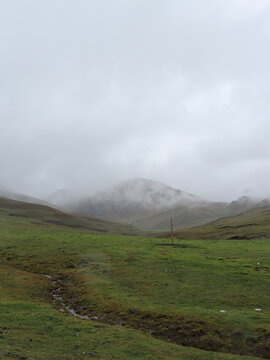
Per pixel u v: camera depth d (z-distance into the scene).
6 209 187.00
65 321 26.62
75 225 191.50
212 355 23.19
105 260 52.19
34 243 67.06
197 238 133.12
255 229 114.69
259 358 23.30
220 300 33.44
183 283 39.09
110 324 29.12
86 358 18.98
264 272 42.00
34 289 38.38
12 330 22.09
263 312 30.11
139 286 38.88
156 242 74.19
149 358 20.88
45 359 17.48
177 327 28.00
